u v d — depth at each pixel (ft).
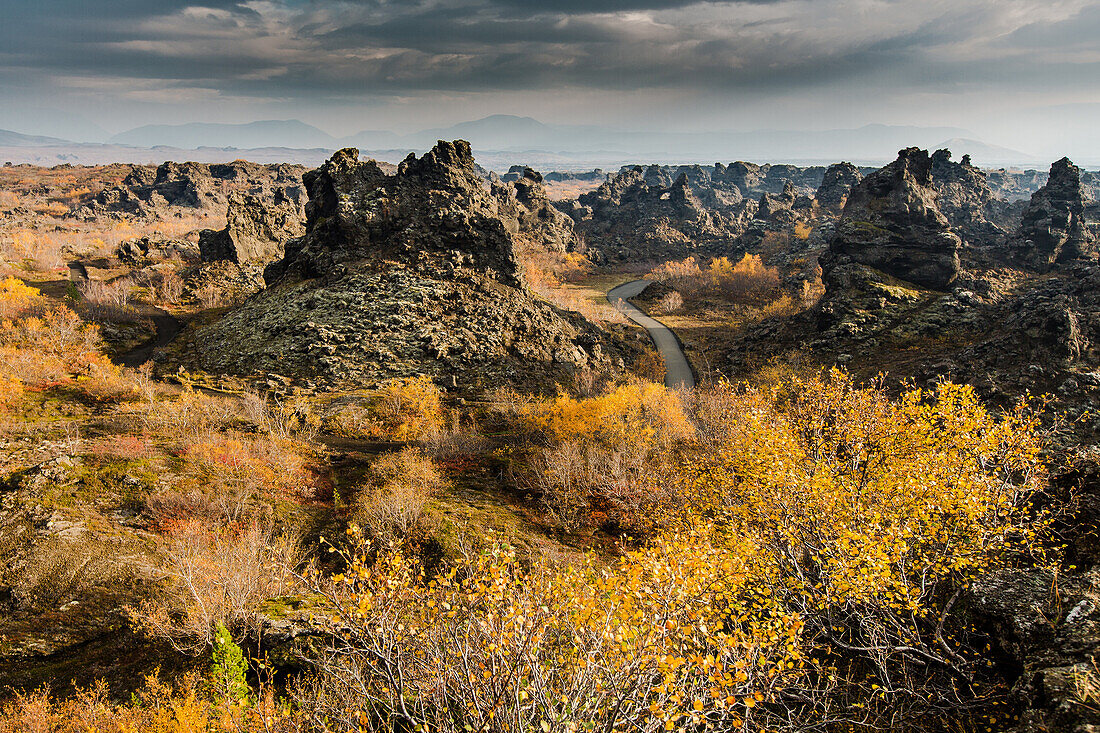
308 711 47.03
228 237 425.69
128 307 337.93
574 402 177.37
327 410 210.38
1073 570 50.55
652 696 37.63
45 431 157.58
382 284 279.49
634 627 37.40
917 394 78.74
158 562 103.50
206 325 316.60
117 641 83.46
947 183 599.57
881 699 45.21
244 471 145.28
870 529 51.62
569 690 36.09
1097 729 30.17
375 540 120.06
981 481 57.21
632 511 128.77
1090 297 179.01
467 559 45.62
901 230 289.53
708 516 80.02
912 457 71.67
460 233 305.73
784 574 56.75
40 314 292.61
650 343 360.89
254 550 95.66
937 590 53.72
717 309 460.55
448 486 151.74
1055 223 321.73
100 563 102.37
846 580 48.21
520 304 290.35
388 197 318.65
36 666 80.23
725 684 35.99
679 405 172.45
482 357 254.88
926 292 276.41
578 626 40.06
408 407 210.59
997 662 43.68
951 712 42.16
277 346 258.16
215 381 241.55
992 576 49.42
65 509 118.62
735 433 90.02
